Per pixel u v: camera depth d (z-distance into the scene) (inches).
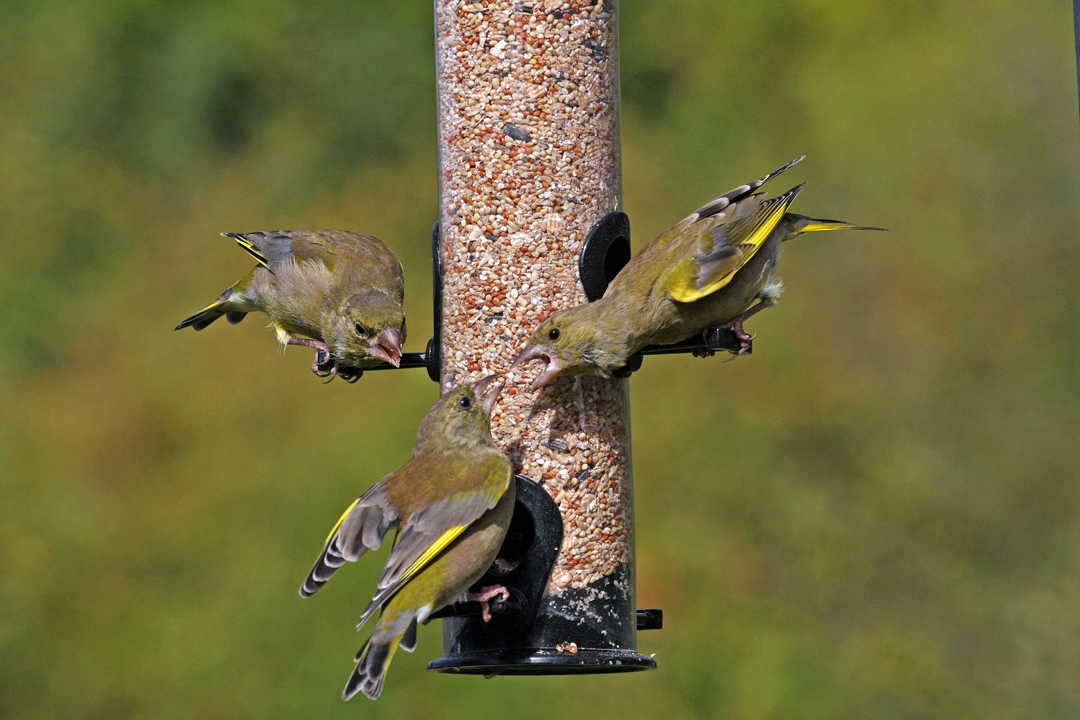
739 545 627.8
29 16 867.4
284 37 842.8
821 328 716.0
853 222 764.6
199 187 808.3
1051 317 722.8
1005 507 663.8
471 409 315.0
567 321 319.6
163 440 666.2
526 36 338.3
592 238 336.5
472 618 319.3
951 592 629.6
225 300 428.8
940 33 813.2
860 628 616.4
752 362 682.2
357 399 661.9
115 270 768.9
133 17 856.9
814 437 669.3
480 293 335.3
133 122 839.1
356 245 409.4
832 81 807.7
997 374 704.4
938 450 677.9
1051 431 684.7
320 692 568.7
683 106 815.1
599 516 325.4
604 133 342.6
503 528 304.5
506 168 336.8
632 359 334.6
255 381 677.9
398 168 808.3
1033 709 598.5
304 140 813.2
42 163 815.7
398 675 556.1
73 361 718.5
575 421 327.0
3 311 738.2
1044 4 811.4
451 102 342.0
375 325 386.0
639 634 597.0
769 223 342.0
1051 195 759.7
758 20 829.2
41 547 633.0
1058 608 628.7
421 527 296.0
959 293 731.4
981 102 792.3
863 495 653.9
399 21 839.7
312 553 617.6
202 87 838.5
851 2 827.4
